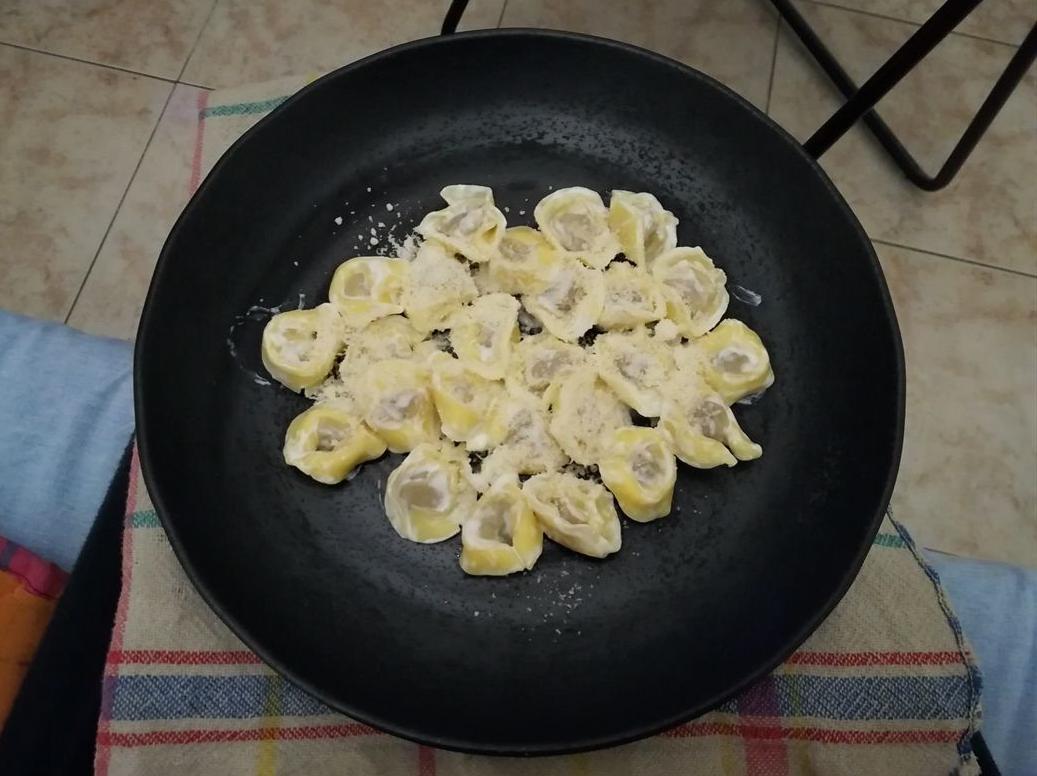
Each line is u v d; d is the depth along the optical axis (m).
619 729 0.25
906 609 0.30
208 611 0.30
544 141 0.36
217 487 0.30
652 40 0.58
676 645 0.29
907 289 0.53
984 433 0.50
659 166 0.36
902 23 0.59
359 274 0.33
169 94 0.59
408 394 0.31
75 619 0.29
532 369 0.32
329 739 0.29
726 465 0.31
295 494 0.31
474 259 0.33
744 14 0.59
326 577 0.29
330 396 0.32
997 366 0.52
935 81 0.58
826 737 0.29
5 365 0.34
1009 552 0.48
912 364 0.52
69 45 0.59
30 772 0.26
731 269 0.34
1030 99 0.57
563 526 0.29
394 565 0.30
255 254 0.33
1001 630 0.32
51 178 0.57
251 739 0.29
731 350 0.32
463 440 0.31
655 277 0.33
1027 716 0.31
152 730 0.28
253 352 0.32
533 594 0.30
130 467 0.31
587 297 0.32
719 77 0.57
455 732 0.26
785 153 0.33
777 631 0.27
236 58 0.59
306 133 0.33
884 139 0.54
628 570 0.30
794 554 0.30
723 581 0.30
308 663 0.27
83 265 0.55
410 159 0.35
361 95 0.34
